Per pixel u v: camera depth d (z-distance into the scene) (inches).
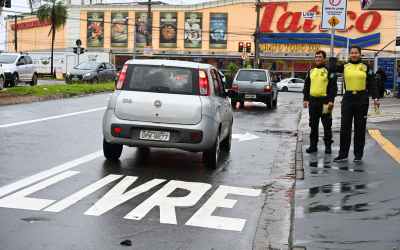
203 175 376.5
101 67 1450.5
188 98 381.1
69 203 292.5
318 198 302.0
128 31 2768.2
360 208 280.8
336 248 221.5
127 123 381.1
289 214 288.5
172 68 391.9
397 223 254.2
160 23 2709.2
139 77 390.6
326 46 2496.3
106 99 954.7
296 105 1056.2
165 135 379.6
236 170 399.5
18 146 451.5
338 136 547.8
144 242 236.5
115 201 300.2
